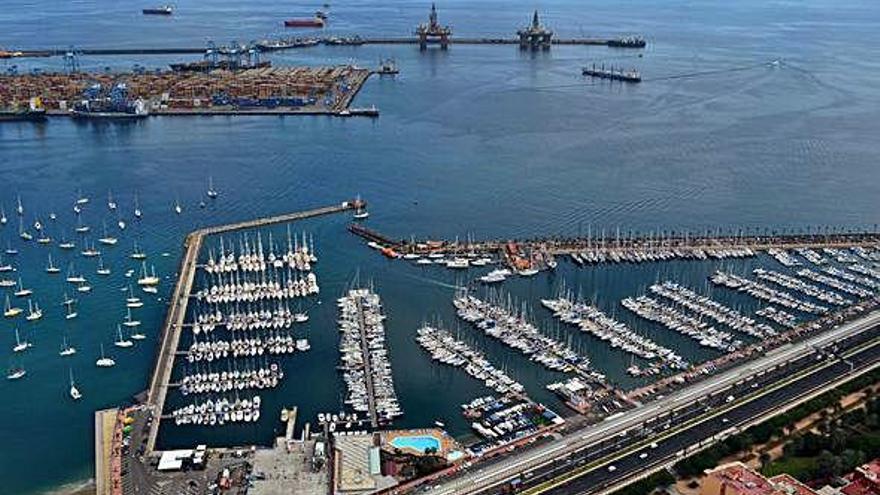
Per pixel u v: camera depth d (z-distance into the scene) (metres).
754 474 176.50
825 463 187.62
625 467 195.50
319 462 197.88
